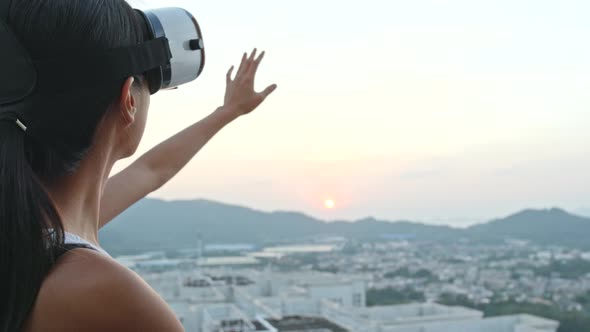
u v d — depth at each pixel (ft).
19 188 2.39
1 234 2.33
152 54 2.74
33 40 2.46
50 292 2.26
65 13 2.50
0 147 2.45
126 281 2.24
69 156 2.63
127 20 2.75
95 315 2.17
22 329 2.30
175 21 3.43
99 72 2.56
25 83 2.44
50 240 2.39
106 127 2.71
